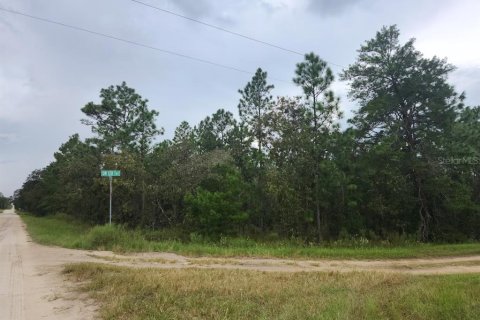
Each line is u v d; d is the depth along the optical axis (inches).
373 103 973.8
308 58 834.8
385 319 232.7
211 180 1023.6
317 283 340.2
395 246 791.7
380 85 1007.0
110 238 679.7
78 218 1577.3
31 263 494.6
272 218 963.3
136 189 1040.2
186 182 1003.9
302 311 237.5
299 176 866.8
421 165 938.7
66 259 533.0
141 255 578.6
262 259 556.4
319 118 842.2
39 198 2824.8
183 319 234.2
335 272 430.3
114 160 1049.5
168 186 1007.0
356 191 916.0
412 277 390.3
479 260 599.8
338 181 839.1
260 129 924.6
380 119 994.7
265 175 928.3
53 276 394.6
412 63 976.3
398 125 963.3
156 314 240.2
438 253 659.4
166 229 1000.9
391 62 975.6
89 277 373.1
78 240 703.1
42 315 260.1
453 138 981.8
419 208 999.6
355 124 1002.1
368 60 999.0
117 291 300.2
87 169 1202.6
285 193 847.1
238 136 1111.6
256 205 965.8
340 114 828.6
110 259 536.4
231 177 916.0
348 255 610.5
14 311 271.7
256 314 242.7
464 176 1075.9
